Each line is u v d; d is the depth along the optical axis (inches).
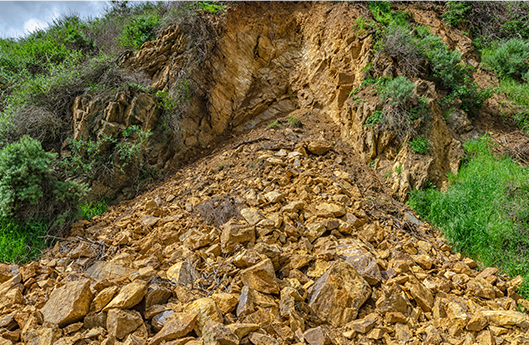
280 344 92.5
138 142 238.8
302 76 306.7
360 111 233.9
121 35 327.3
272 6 327.3
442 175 207.5
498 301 129.3
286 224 149.2
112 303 98.3
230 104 293.6
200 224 163.0
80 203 202.5
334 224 151.3
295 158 212.7
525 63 306.3
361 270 125.0
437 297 123.6
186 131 262.7
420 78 250.7
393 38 247.3
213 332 85.0
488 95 261.6
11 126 223.1
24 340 89.0
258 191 185.2
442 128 225.9
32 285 123.2
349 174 204.5
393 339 104.0
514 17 359.3
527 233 158.4
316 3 319.9
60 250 160.2
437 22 324.2
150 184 235.9
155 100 255.3
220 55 292.2
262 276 111.7
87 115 234.1
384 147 219.5
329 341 95.7
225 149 256.5
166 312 100.2
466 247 162.9
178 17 286.4
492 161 219.8
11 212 169.9
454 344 104.7
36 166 176.4
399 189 198.7
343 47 273.7
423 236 168.4
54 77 249.3
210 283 117.4
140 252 145.3
